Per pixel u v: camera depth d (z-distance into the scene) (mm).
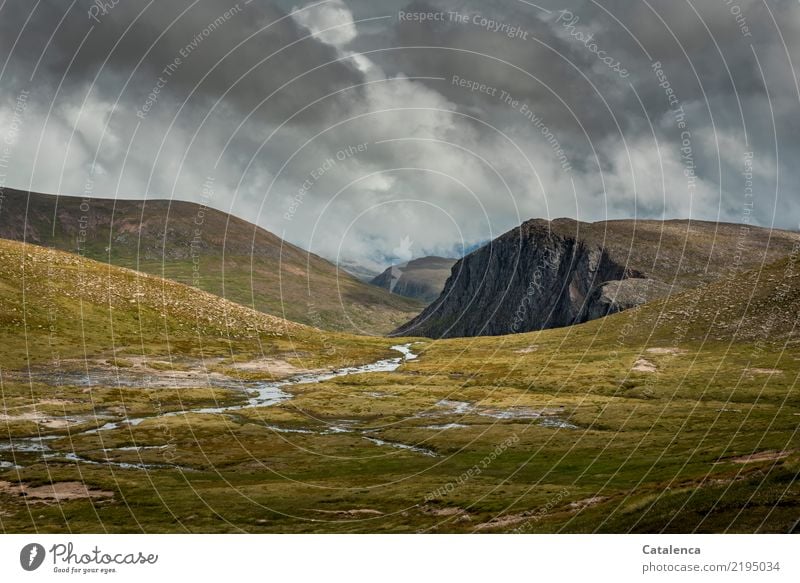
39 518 52438
